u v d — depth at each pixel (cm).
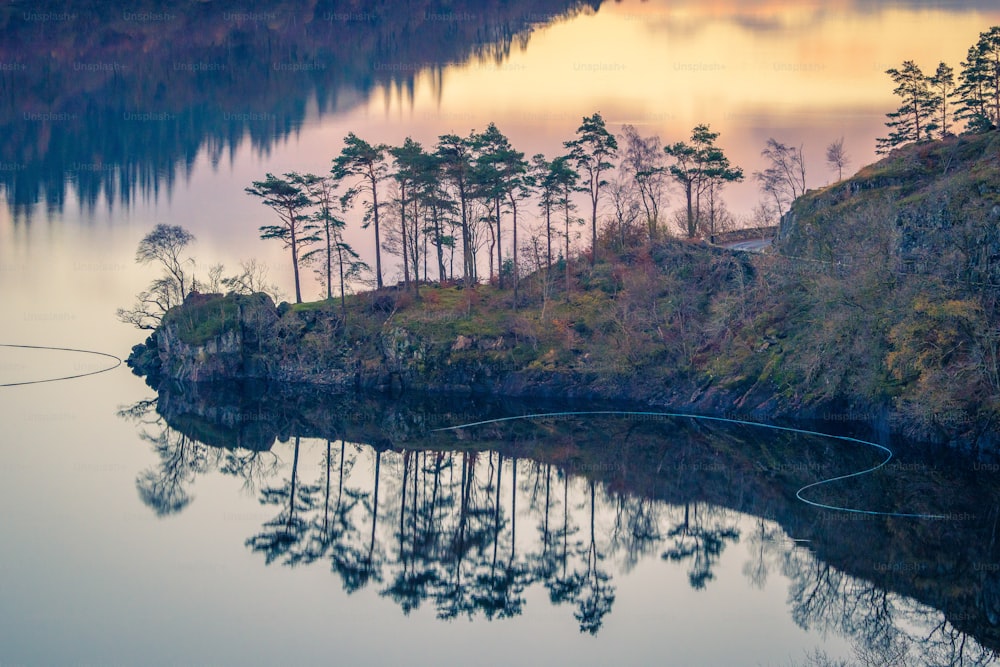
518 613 8331
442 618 8269
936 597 7919
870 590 8081
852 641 7412
